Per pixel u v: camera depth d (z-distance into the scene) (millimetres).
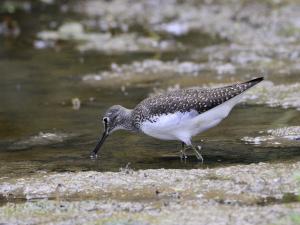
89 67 22109
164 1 29484
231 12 26641
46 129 16141
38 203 11055
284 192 10859
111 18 27922
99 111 17516
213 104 12750
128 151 14000
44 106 18312
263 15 25719
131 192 11312
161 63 21844
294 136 14047
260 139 14031
